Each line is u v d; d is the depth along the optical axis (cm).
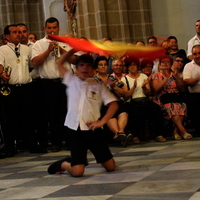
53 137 851
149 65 915
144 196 369
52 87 838
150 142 859
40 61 828
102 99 516
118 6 1409
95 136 513
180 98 883
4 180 541
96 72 863
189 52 1049
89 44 465
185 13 1334
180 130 866
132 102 881
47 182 491
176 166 502
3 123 841
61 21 2103
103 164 519
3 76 823
